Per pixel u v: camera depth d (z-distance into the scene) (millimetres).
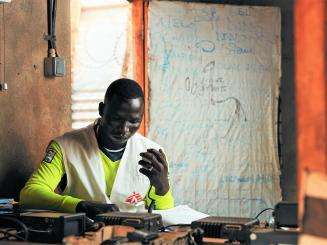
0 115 3029
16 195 3129
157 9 4012
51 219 1947
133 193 2754
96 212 2270
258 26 4199
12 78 3109
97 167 2729
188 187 4051
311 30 1093
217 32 4121
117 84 2604
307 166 1101
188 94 4066
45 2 3346
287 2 4363
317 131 1083
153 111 3998
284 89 4352
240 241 1912
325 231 1091
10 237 1992
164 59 4020
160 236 1737
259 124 4199
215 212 4094
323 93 1078
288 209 1869
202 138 4086
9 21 3096
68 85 3525
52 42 3373
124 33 4141
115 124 2594
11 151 3100
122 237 1752
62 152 2742
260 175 4184
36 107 3271
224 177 4117
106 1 4176
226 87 4137
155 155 2604
